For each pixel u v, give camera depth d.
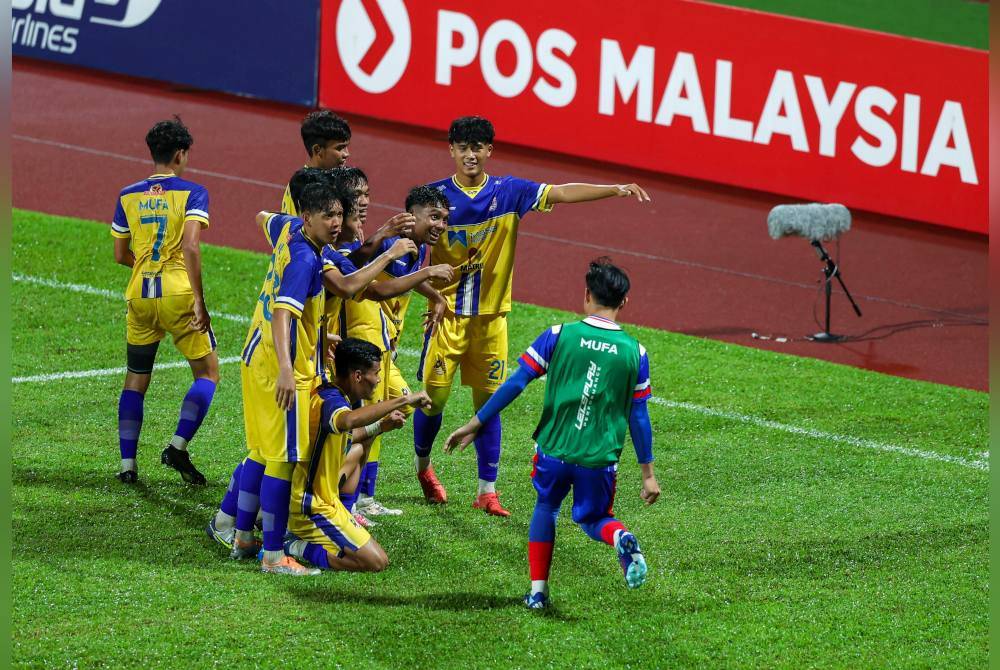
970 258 49.19
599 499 22.56
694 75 55.78
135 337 28.19
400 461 30.33
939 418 33.88
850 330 42.06
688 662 21.16
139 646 20.88
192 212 27.42
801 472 29.89
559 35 58.41
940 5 92.00
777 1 91.44
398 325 27.44
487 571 24.39
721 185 56.94
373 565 24.06
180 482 28.19
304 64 65.00
